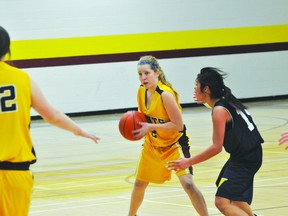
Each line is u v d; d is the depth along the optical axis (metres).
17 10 27.19
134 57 29.55
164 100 8.62
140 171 9.15
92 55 28.75
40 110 5.77
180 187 12.82
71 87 28.52
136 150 18.94
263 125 23.14
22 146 5.61
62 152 18.91
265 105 30.44
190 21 30.53
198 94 7.68
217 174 14.23
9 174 5.53
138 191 9.24
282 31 32.31
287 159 15.95
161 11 29.92
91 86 28.91
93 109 29.05
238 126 7.46
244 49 31.72
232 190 7.41
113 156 17.83
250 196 7.54
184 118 26.59
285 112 27.31
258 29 31.84
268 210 10.16
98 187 13.17
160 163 8.98
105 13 28.83
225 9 31.14
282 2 32.25
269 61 32.28
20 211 5.59
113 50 29.09
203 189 12.41
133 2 29.33
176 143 8.89
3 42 5.59
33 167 16.20
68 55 28.30
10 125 5.58
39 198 12.05
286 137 7.68
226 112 7.40
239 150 7.49
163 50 30.08
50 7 27.81
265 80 32.28
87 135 5.96
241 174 7.48
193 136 20.83
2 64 5.66
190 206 10.83
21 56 27.39
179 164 7.45
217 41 31.11
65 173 15.18
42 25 27.72
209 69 7.65
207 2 30.81
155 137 8.82
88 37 28.55
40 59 27.80
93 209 10.83
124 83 29.53
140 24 29.53
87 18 28.50
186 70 30.70
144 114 8.92
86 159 17.39
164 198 11.64
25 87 5.66
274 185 12.53
